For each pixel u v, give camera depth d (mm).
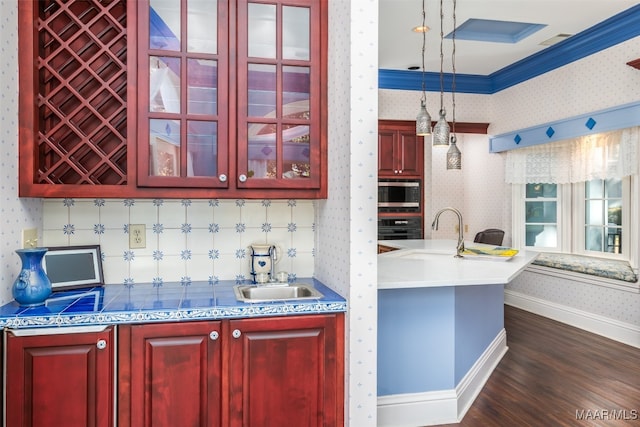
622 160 4055
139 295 1969
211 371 1772
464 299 2824
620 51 3924
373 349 1921
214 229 2303
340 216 2004
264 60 2027
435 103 5586
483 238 5270
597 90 4160
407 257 3566
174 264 2258
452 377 2621
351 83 1864
